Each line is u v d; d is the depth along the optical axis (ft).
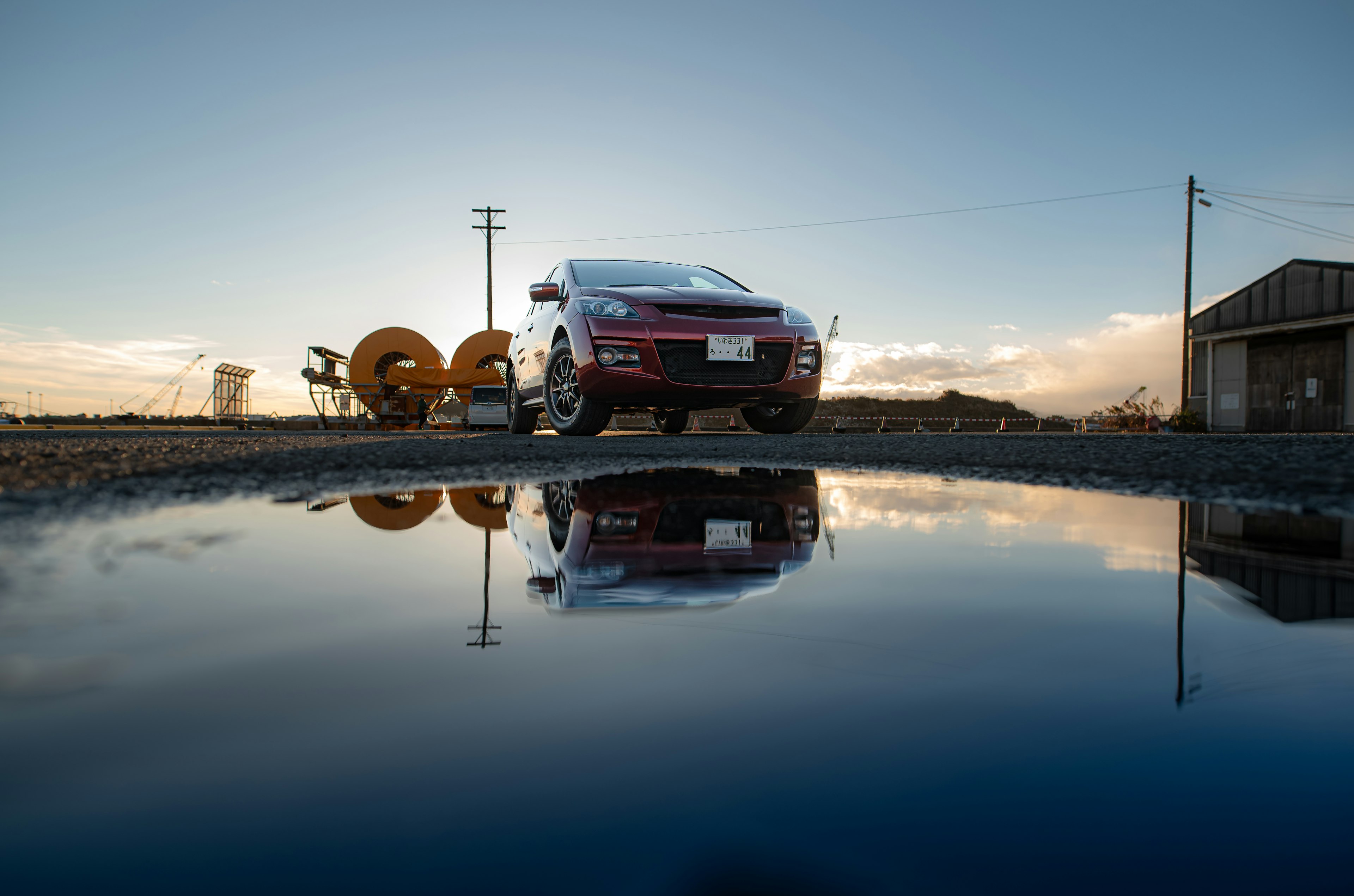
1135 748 1.04
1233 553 2.72
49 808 0.85
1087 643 1.60
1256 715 1.20
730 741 1.07
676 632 1.71
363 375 53.06
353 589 2.12
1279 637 1.66
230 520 3.56
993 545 2.94
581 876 0.70
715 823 0.82
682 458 8.09
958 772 0.98
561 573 2.36
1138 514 3.87
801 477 6.09
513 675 1.39
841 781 0.93
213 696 1.26
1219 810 0.88
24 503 4.09
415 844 0.79
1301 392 53.78
